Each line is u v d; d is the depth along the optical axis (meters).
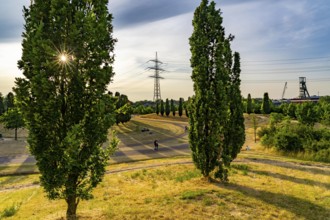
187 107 19.30
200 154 18.38
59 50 9.52
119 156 34.72
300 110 53.34
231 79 25.58
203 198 13.92
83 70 10.15
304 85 137.12
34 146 9.57
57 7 9.48
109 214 11.38
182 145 45.03
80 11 9.41
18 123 52.16
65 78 9.93
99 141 10.24
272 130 44.31
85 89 10.05
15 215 12.88
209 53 18.80
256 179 19.64
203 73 18.38
